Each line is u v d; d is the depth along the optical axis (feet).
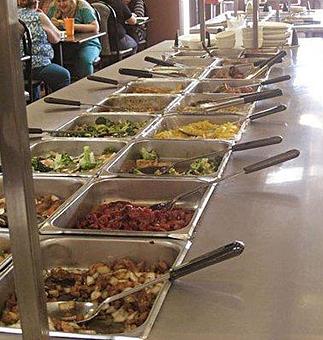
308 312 2.87
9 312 3.25
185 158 6.00
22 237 2.30
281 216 4.14
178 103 7.64
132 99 8.01
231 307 2.94
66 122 6.83
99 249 3.83
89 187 4.83
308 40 13.28
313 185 4.72
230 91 8.32
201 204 4.38
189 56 11.25
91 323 3.18
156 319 2.85
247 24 13.28
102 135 6.47
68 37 16.34
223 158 5.44
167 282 3.21
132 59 11.18
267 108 7.27
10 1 2.10
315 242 3.70
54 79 14.94
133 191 4.99
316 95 7.92
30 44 13.34
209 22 16.60
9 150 2.22
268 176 4.96
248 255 3.52
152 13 24.50
